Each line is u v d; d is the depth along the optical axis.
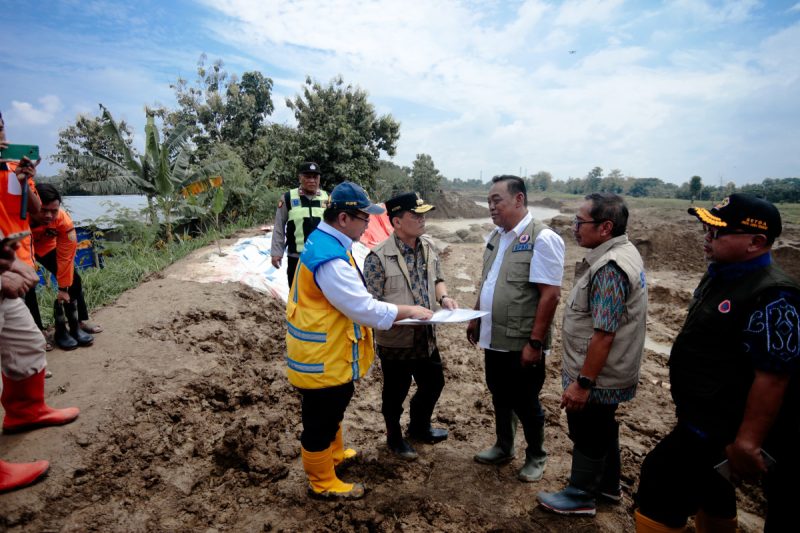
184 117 26.78
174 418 3.43
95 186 11.47
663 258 14.10
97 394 3.44
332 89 22.05
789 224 17.45
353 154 21.06
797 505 1.82
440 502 2.82
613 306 2.37
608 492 2.88
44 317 4.96
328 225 2.57
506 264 2.97
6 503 2.38
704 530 2.30
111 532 2.39
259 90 28.84
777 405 1.72
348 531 2.53
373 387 4.86
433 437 3.63
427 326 3.14
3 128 3.11
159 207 11.45
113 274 6.60
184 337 4.68
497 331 2.97
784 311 1.70
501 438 3.26
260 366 4.77
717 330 1.91
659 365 6.09
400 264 3.14
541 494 2.81
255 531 2.51
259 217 13.02
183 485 2.82
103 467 2.81
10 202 3.19
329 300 2.45
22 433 2.94
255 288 6.86
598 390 2.50
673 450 2.08
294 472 3.10
